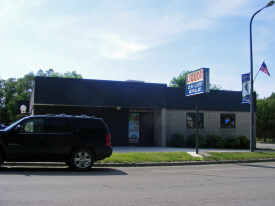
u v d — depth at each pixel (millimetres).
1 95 76125
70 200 6016
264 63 17531
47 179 8367
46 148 10062
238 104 23719
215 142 21984
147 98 20156
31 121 10242
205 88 15156
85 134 10477
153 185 7930
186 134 22172
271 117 40750
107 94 19219
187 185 8039
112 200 6117
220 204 5984
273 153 16906
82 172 10062
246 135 23719
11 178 8367
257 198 6570
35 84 17797
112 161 12438
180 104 22109
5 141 9805
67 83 18391
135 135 21984
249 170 11555
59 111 19844
